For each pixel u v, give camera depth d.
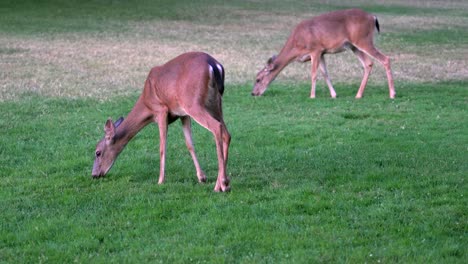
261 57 25.23
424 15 40.56
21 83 19.61
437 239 8.34
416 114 16.23
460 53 26.45
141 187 10.73
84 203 9.96
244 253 8.02
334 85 20.30
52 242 8.48
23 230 8.90
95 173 11.21
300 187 10.52
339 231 8.61
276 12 40.91
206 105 10.45
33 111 16.30
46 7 39.06
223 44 28.38
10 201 10.08
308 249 8.07
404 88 19.72
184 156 12.75
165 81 10.64
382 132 14.46
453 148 13.02
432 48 27.69
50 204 9.93
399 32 32.59
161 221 9.12
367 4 46.38
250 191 10.30
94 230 8.79
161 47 27.09
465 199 9.85
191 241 8.41
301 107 17.17
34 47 26.38
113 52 25.61
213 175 11.42
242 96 18.58
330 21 18.33
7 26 32.28
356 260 7.71
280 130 14.70
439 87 19.80
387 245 8.18
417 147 13.13
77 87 19.27
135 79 20.58
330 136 14.17
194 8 41.72
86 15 37.00
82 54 24.98
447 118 15.77
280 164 12.03
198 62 10.40
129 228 8.90
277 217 9.16
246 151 12.98
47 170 11.81
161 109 10.87
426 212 9.29
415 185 10.56
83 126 14.95
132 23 34.62
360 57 18.77
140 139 14.01
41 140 13.81
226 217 9.18
